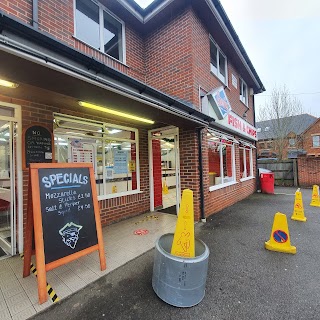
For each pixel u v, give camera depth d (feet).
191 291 7.12
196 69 17.74
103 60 16.28
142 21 18.97
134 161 19.04
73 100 11.46
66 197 8.73
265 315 6.73
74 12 14.55
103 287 8.23
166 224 16.15
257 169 33.81
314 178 36.68
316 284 8.30
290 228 15.17
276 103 67.92
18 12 11.50
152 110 11.97
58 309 7.05
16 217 11.30
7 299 7.48
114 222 16.47
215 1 17.75
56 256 7.96
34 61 6.50
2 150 12.12
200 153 17.13
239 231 14.58
